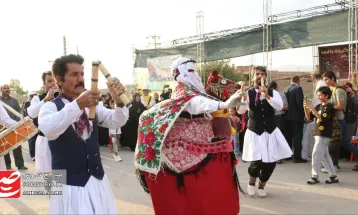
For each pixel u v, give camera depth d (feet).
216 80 12.64
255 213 15.69
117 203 17.66
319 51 39.60
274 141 17.38
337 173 22.76
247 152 17.66
